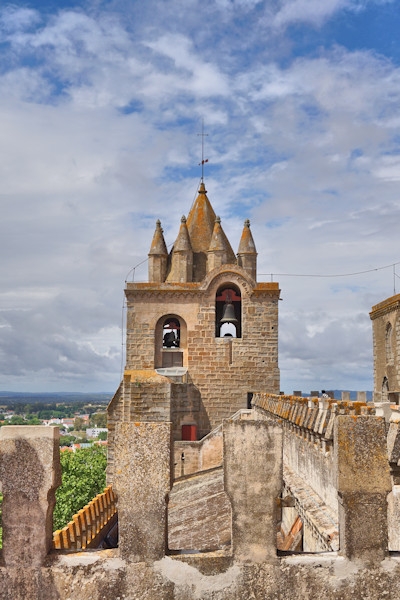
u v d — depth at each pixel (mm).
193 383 41375
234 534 8469
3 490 8508
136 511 8500
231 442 8562
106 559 8469
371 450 8445
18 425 8648
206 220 45312
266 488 8492
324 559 8398
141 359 41562
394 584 8320
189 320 41750
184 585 8406
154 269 43312
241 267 42312
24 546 8453
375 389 53125
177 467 37250
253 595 8367
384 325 50219
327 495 12945
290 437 18609
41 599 8383
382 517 8375
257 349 41719
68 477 47000
